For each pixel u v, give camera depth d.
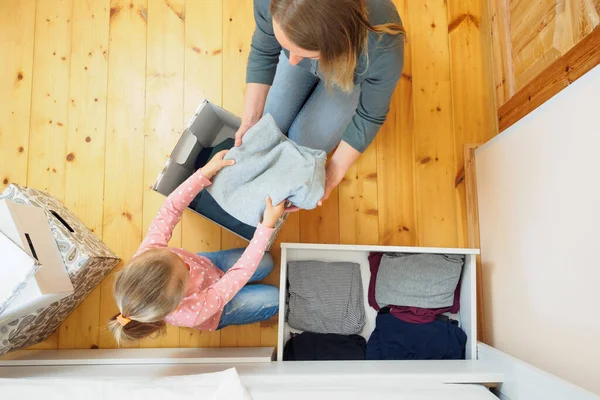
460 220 1.88
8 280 1.19
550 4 1.48
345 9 0.80
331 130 1.48
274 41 1.20
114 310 1.77
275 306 1.61
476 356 1.60
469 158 1.88
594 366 1.12
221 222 1.61
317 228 1.85
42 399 1.18
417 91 1.95
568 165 1.23
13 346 1.48
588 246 1.15
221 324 1.53
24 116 1.85
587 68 1.30
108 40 1.90
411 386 1.35
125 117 1.88
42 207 1.48
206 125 1.59
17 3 1.90
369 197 1.88
